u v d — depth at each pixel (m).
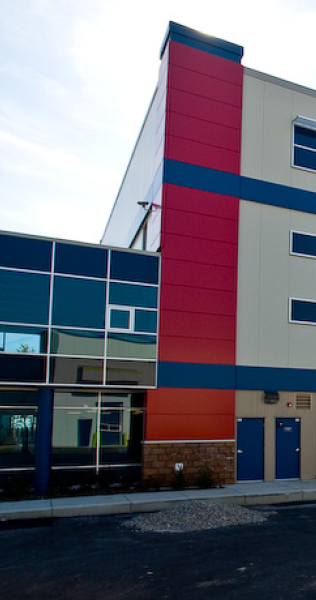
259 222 16.44
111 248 14.40
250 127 16.67
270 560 8.55
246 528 10.64
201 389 14.92
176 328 14.83
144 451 14.11
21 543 9.44
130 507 12.12
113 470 14.36
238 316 15.73
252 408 15.63
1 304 13.10
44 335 13.36
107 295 14.15
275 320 16.25
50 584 7.45
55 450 13.95
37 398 14.21
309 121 17.36
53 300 13.58
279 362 16.14
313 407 16.55
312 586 7.39
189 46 15.98
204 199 15.66
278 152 17.05
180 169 15.42
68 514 11.60
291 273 16.73
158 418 14.34
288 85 17.52
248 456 15.51
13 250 13.39
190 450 14.56
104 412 14.58
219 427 15.00
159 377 14.47
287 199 16.95
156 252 14.95
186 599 6.92
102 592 7.15
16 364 12.99
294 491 13.90
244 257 16.05
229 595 7.05
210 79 16.19
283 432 16.08
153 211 16.17
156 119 16.53
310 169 17.55
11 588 7.29
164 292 14.83
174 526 10.60
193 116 15.80
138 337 14.35
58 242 13.84
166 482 14.19
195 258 15.33
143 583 7.50
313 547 9.30
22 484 13.11
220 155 16.06
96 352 13.80
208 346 15.16
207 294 15.35
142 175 18.53
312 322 16.88
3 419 13.84
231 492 13.59
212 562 8.43
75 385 13.46
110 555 8.77
